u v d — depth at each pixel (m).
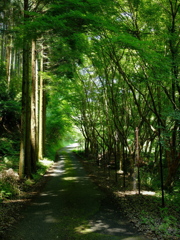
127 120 11.95
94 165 18.53
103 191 9.15
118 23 7.05
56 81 16.70
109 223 5.50
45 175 13.00
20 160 10.00
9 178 8.54
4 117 17.25
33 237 4.63
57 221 5.60
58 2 6.24
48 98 24.55
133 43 5.55
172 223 5.36
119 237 4.68
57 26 6.18
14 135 17.05
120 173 14.00
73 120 24.45
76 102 19.08
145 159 13.38
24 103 10.09
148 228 5.14
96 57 10.92
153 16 7.33
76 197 8.10
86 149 25.73
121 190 9.27
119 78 11.34
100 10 6.48
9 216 5.71
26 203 7.07
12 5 11.60
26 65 10.23
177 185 8.97
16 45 9.12
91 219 5.78
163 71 6.79
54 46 11.21
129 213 6.23
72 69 14.76
